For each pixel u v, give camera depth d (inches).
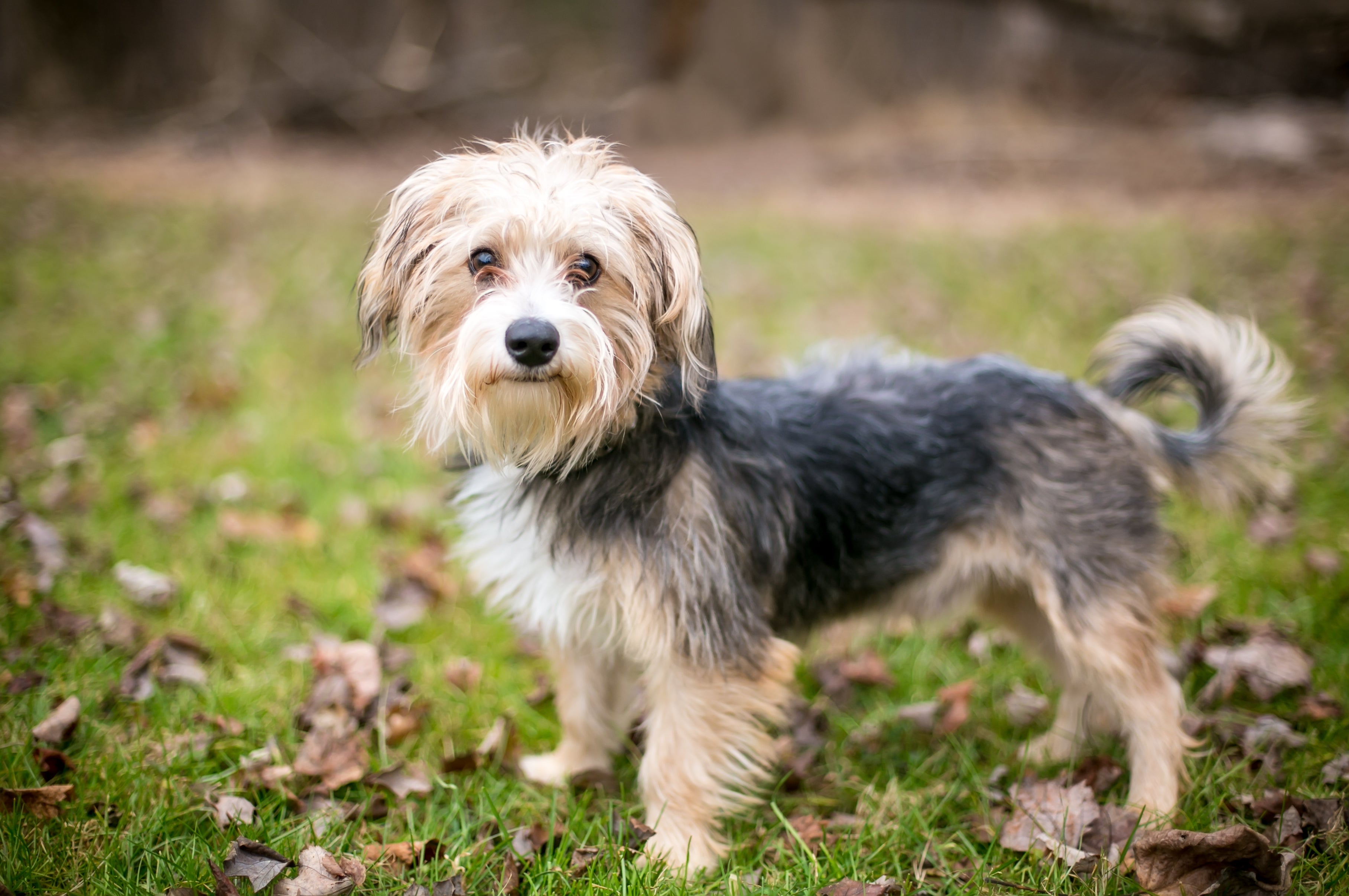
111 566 53.7
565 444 42.6
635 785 46.7
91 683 47.8
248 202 143.9
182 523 57.0
